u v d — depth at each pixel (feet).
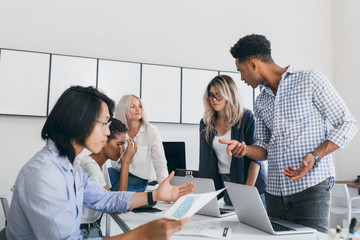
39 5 10.18
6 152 9.45
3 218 8.72
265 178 6.28
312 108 4.37
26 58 9.76
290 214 4.40
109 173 6.77
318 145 4.35
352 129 4.09
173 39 11.70
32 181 2.91
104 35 10.85
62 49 10.34
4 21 9.78
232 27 12.56
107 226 5.50
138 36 11.26
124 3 11.19
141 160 7.04
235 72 12.28
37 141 9.79
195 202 3.39
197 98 11.64
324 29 13.85
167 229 2.67
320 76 4.31
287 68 4.61
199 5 12.17
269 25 13.08
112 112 3.69
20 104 9.59
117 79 10.71
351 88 12.78
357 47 12.55
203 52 12.05
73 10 10.55
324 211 4.21
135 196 4.36
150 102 11.02
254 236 3.63
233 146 4.59
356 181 11.43
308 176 4.23
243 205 4.03
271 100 4.89
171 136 11.33
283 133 4.53
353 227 2.82
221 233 3.70
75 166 3.61
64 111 3.18
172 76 11.37
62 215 2.90
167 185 4.44
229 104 6.18
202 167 6.45
